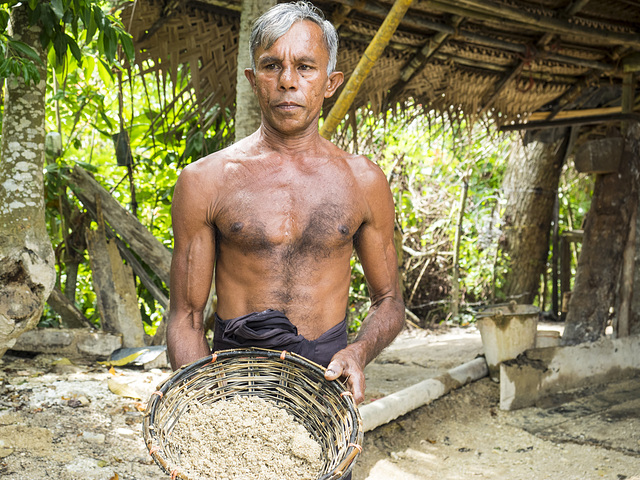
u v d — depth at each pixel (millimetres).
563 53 5238
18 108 3387
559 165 8516
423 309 8555
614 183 5000
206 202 1816
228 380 1749
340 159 1890
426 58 4895
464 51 5008
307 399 1725
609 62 5500
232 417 1647
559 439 3805
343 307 1897
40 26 3389
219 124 5059
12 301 3344
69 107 5234
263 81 1758
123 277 4828
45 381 3869
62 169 4758
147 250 4785
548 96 6008
